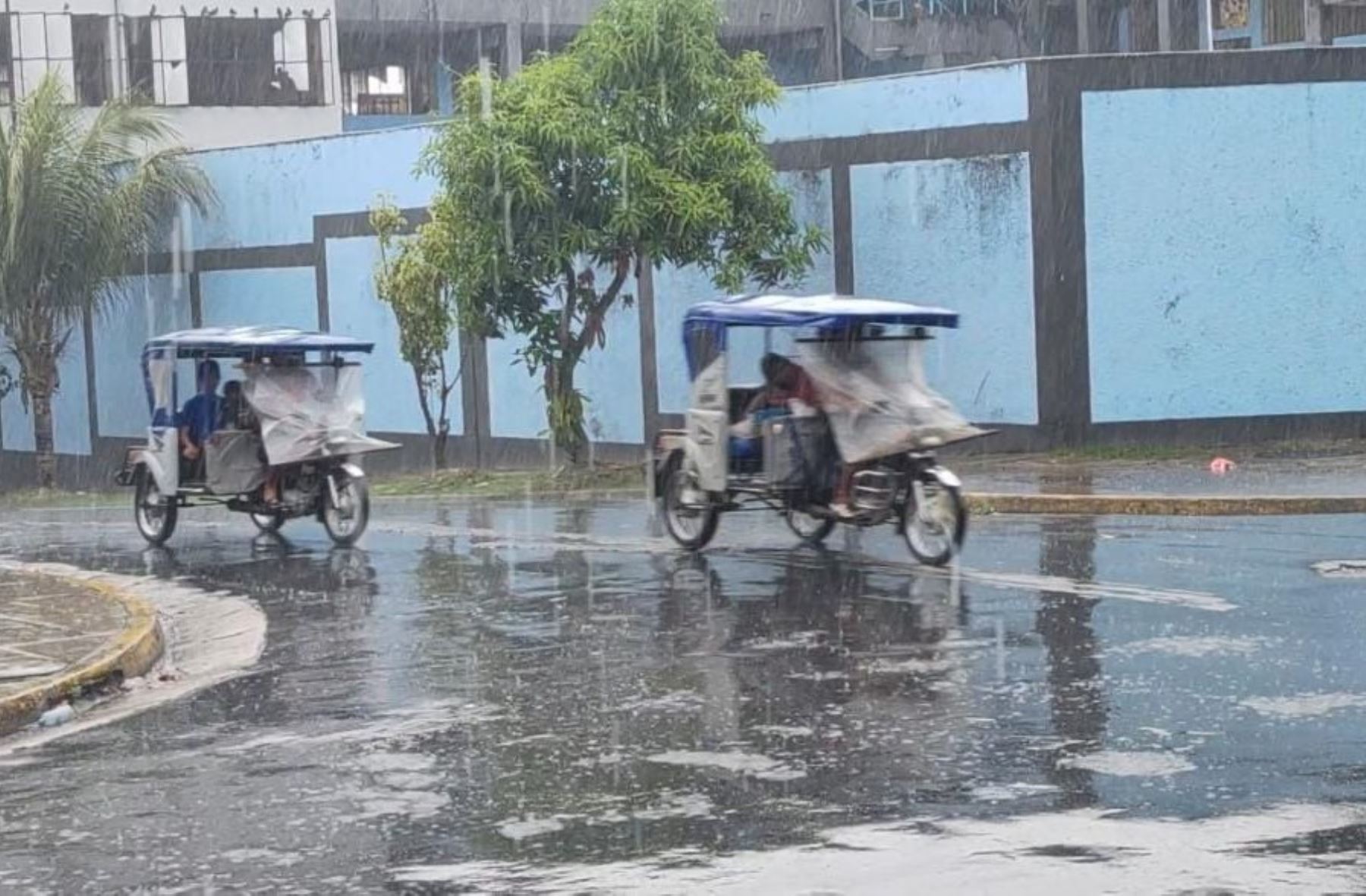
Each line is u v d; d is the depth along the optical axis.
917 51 53.81
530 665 13.65
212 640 16.25
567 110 28.77
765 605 15.83
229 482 22.86
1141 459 27.62
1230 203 28.58
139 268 40.75
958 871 8.02
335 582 19.09
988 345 29.09
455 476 31.84
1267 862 8.00
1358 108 28.62
